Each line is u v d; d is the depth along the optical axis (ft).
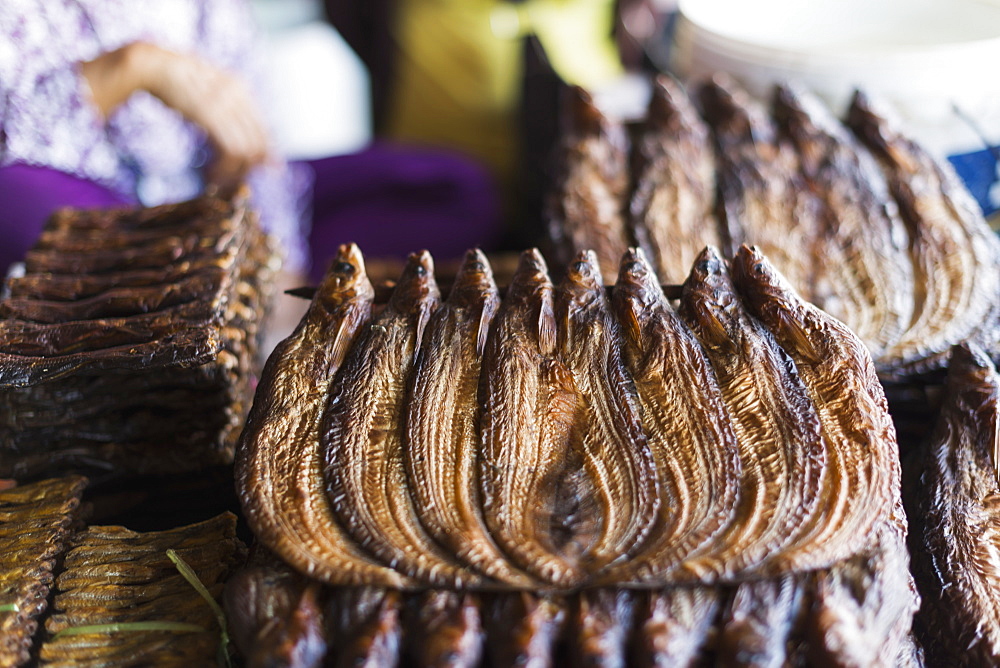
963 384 2.49
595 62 6.38
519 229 6.25
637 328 2.39
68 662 2.23
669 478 2.21
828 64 3.39
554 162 3.48
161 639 2.26
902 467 2.53
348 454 2.27
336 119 9.66
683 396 2.30
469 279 2.51
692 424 2.26
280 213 5.22
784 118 3.34
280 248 3.27
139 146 4.43
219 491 2.68
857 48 3.56
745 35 3.75
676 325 2.39
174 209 3.05
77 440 2.69
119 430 2.69
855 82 3.39
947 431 2.48
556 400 2.34
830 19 3.75
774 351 2.34
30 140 3.80
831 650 2.01
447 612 2.06
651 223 3.09
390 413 2.34
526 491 2.22
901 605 2.08
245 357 2.83
